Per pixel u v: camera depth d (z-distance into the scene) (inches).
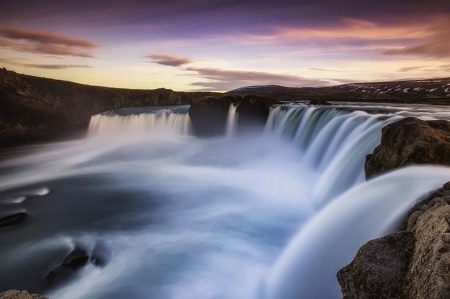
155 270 395.9
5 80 1546.5
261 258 418.6
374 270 168.2
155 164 1025.5
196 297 345.7
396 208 289.3
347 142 703.7
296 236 414.9
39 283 380.2
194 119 1339.8
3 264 418.6
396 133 406.0
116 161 1080.2
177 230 513.3
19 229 523.8
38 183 825.5
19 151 1284.4
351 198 363.3
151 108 1797.5
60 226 537.3
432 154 345.4
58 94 1697.8
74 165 1040.8
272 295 339.3
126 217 577.9
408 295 147.7
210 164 997.8
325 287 301.1
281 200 651.5
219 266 403.2
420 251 154.7
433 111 853.2
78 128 1653.5
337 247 322.3
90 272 393.1
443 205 179.9
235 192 713.0
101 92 1850.4
